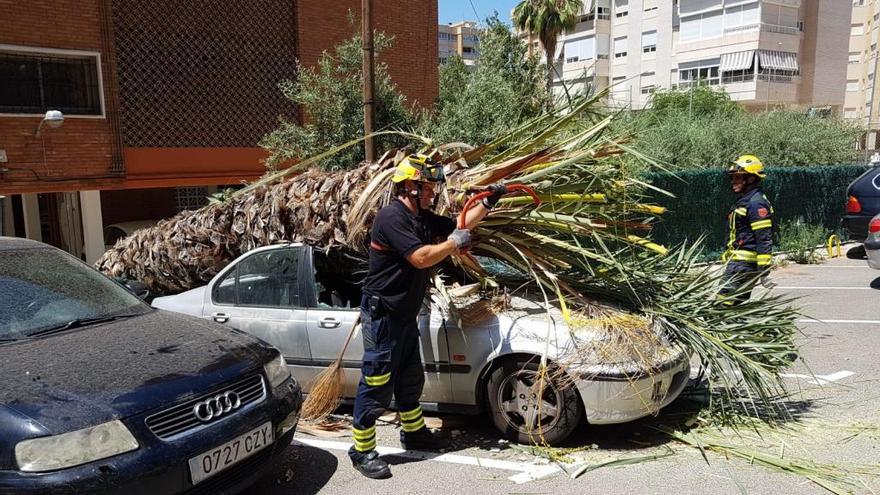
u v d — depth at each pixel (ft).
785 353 15.21
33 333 11.97
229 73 46.50
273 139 39.04
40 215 49.93
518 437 14.44
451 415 16.48
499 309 15.03
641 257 16.74
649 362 13.70
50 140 39.58
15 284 13.03
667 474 13.01
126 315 13.55
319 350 16.03
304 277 16.40
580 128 17.35
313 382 16.17
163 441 10.03
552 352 13.74
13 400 9.54
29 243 14.82
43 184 39.42
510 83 39.63
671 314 14.97
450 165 16.69
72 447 9.21
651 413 14.03
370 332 13.34
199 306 17.47
